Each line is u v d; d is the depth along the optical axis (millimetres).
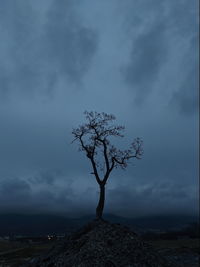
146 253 33125
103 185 39500
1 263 94938
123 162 40250
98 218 37969
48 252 35969
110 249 32500
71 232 37469
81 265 31016
